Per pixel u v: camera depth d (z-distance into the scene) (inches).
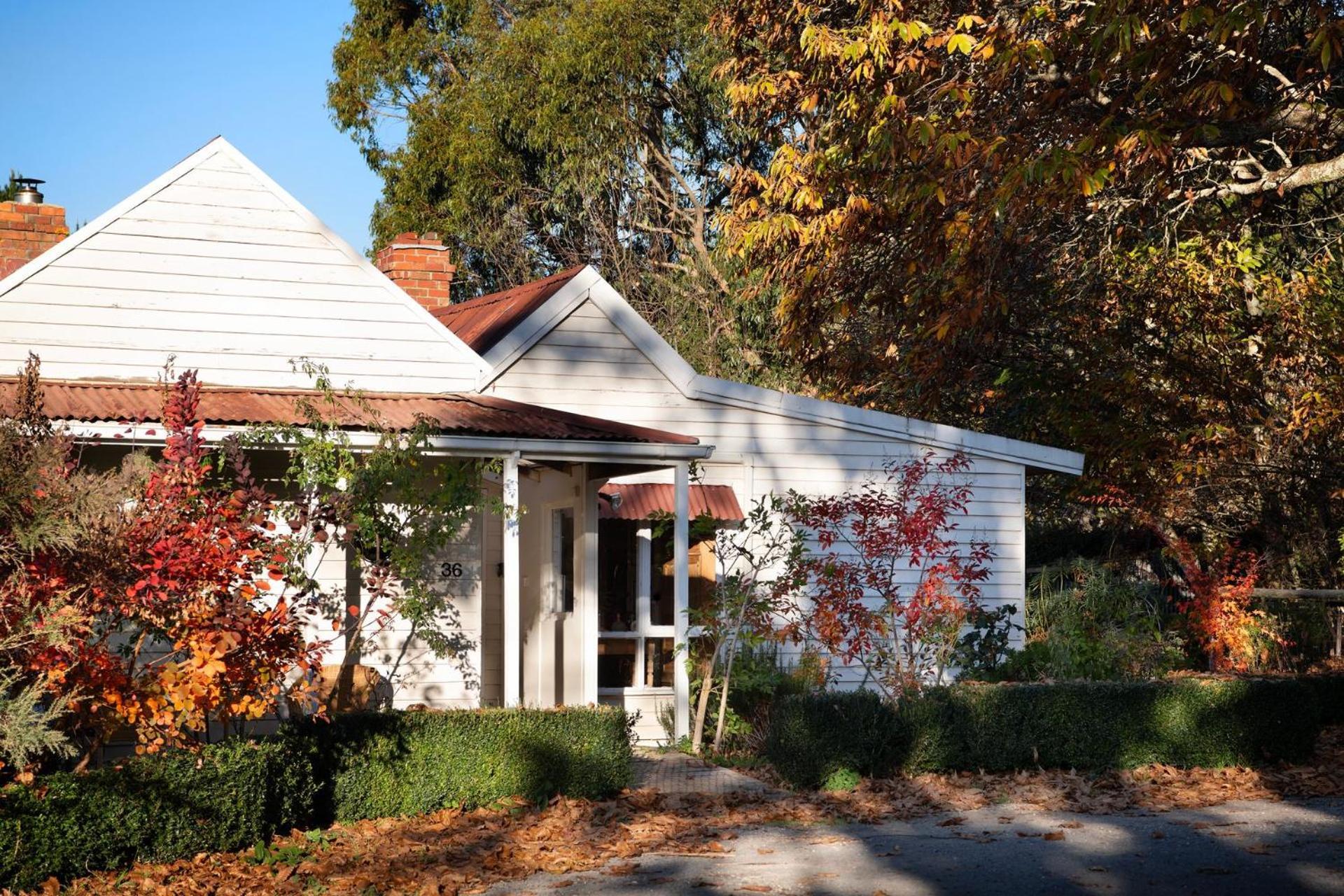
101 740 378.3
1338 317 758.5
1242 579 773.9
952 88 725.3
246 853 379.2
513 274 1467.8
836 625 579.2
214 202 584.7
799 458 694.5
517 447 530.6
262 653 392.5
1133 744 539.2
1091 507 980.6
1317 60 656.4
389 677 576.4
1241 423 838.5
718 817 451.8
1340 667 765.3
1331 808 466.0
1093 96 693.3
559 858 386.9
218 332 581.9
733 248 914.7
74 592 351.3
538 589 665.6
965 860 387.2
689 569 674.2
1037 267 887.1
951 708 526.9
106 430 480.4
